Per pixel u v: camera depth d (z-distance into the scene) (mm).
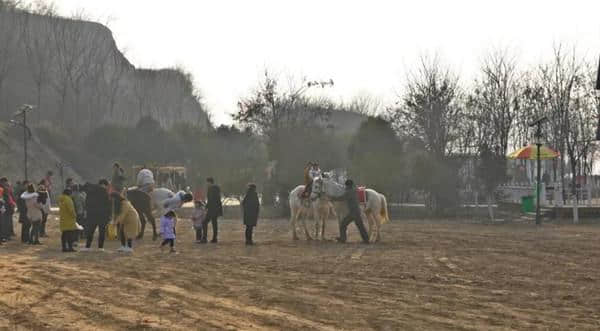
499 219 36406
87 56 93062
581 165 54312
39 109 86500
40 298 12992
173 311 11758
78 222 25234
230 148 58281
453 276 15766
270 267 17375
